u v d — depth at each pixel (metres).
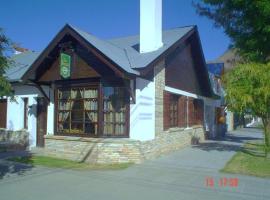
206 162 12.46
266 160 12.91
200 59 19.20
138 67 12.02
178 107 16.52
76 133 13.07
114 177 9.98
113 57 12.04
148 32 14.07
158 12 14.37
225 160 12.95
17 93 16.52
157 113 13.70
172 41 15.10
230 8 14.54
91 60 12.71
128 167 11.40
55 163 12.11
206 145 18.23
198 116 20.34
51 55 13.45
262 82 11.72
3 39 8.58
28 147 15.83
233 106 12.24
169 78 15.23
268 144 13.09
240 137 24.47
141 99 12.52
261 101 11.95
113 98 12.71
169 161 12.60
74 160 12.67
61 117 13.68
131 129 12.50
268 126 13.21
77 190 8.52
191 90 18.83
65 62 12.81
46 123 15.78
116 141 11.99
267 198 7.95
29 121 16.20
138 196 8.02
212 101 24.02
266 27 13.05
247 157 13.72
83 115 13.00
